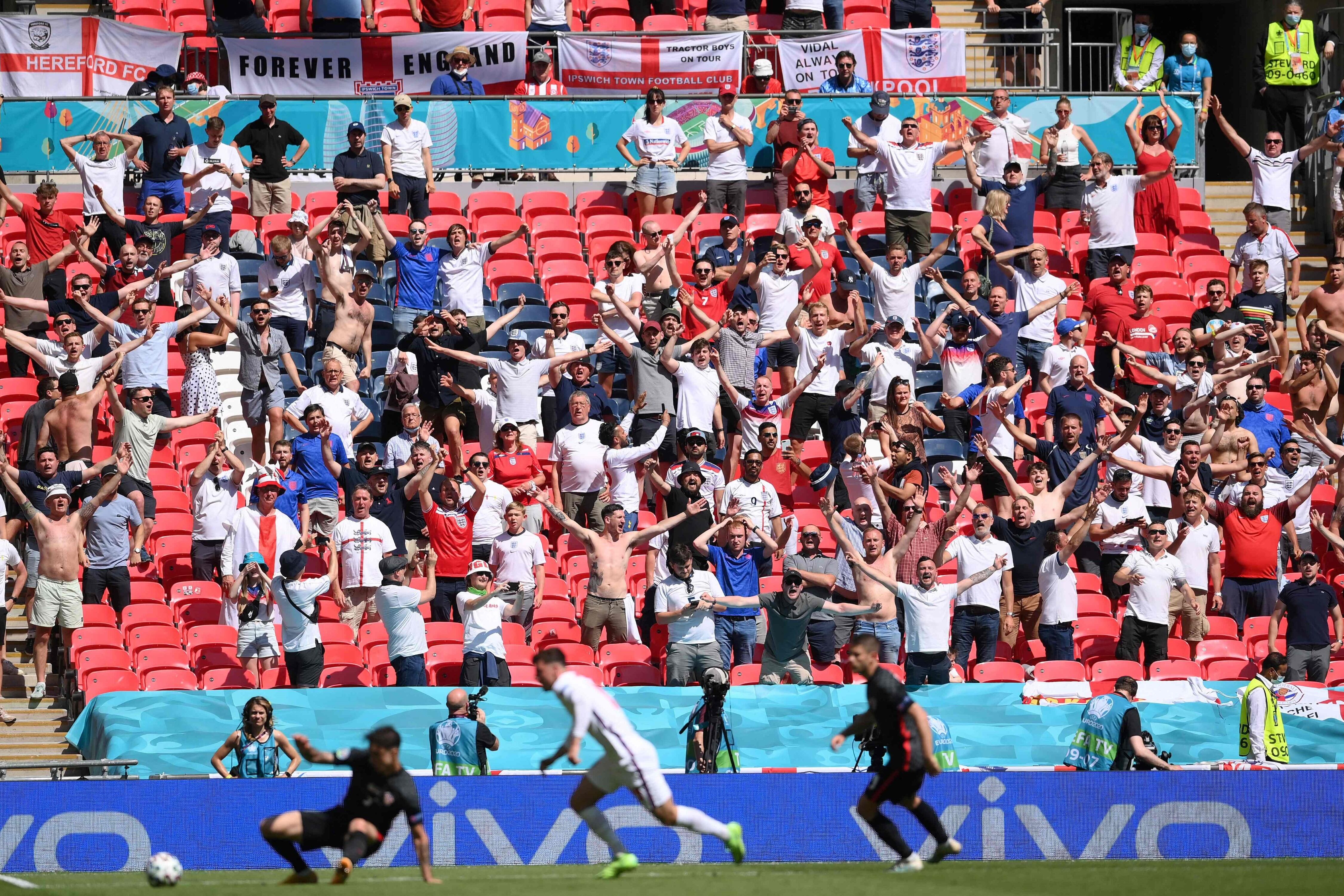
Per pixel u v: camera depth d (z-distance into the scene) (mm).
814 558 56719
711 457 64625
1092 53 94625
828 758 53406
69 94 81625
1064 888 34219
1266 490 65438
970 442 66438
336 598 56594
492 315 73250
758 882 34688
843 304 73750
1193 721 55344
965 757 53375
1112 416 66938
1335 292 73688
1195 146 84750
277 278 67500
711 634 55906
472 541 58938
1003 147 81500
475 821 44312
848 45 84188
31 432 60500
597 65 82875
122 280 69375
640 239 78938
